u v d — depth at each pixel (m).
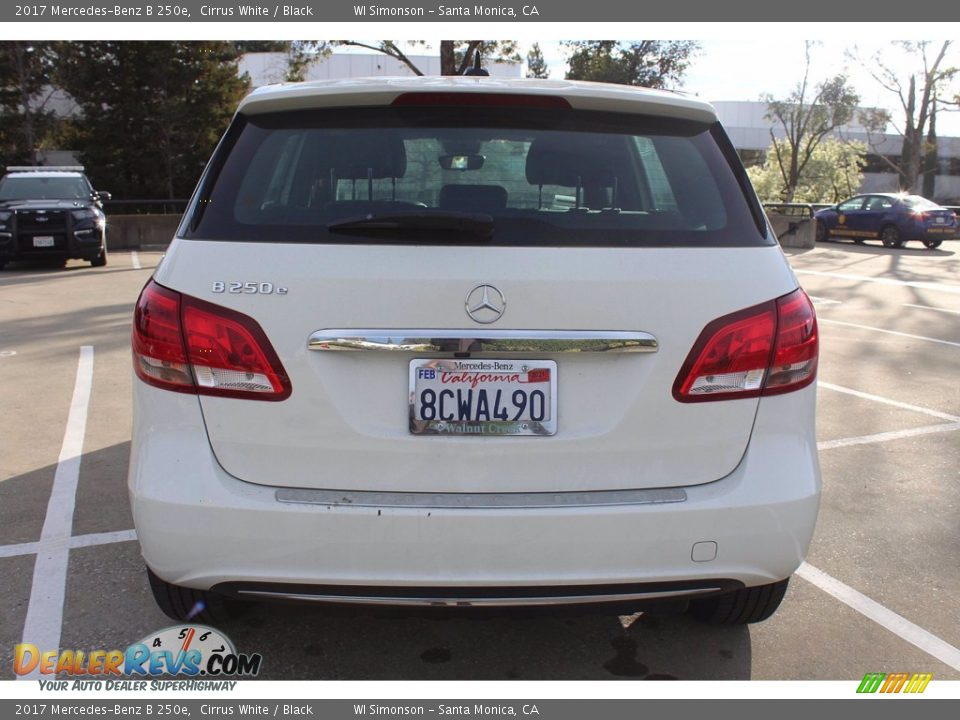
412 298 2.12
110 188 29.08
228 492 2.16
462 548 2.14
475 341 2.13
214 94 29.38
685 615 3.06
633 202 2.38
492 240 2.18
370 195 2.34
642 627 2.98
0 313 9.40
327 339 2.13
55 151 34.28
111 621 2.95
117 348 7.55
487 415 2.18
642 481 2.23
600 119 2.49
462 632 2.93
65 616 2.98
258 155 2.38
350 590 2.19
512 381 2.18
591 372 2.20
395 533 2.13
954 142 57.56
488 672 2.70
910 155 43.94
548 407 2.19
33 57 29.06
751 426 2.27
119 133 28.69
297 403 2.16
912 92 42.88
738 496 2.22
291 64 21.39
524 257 2.16
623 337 2.16
